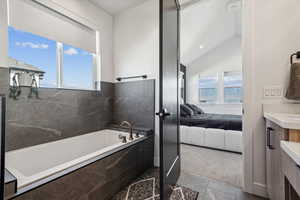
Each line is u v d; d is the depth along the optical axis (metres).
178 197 1.61
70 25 2.21
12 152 1.58
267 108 1.55
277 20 1.52
